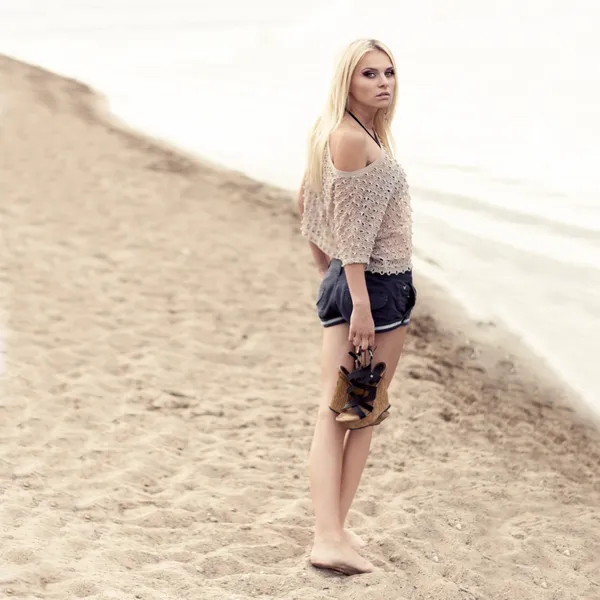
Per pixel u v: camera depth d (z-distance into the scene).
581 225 13.10
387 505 5.58
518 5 40.81
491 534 5.38
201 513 5.25
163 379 7.45
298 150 17.72
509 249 12.02
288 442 6.49
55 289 9.43
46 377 7.21
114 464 5.86
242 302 9.54
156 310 9.10
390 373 4.51
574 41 33.47
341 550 4.49
